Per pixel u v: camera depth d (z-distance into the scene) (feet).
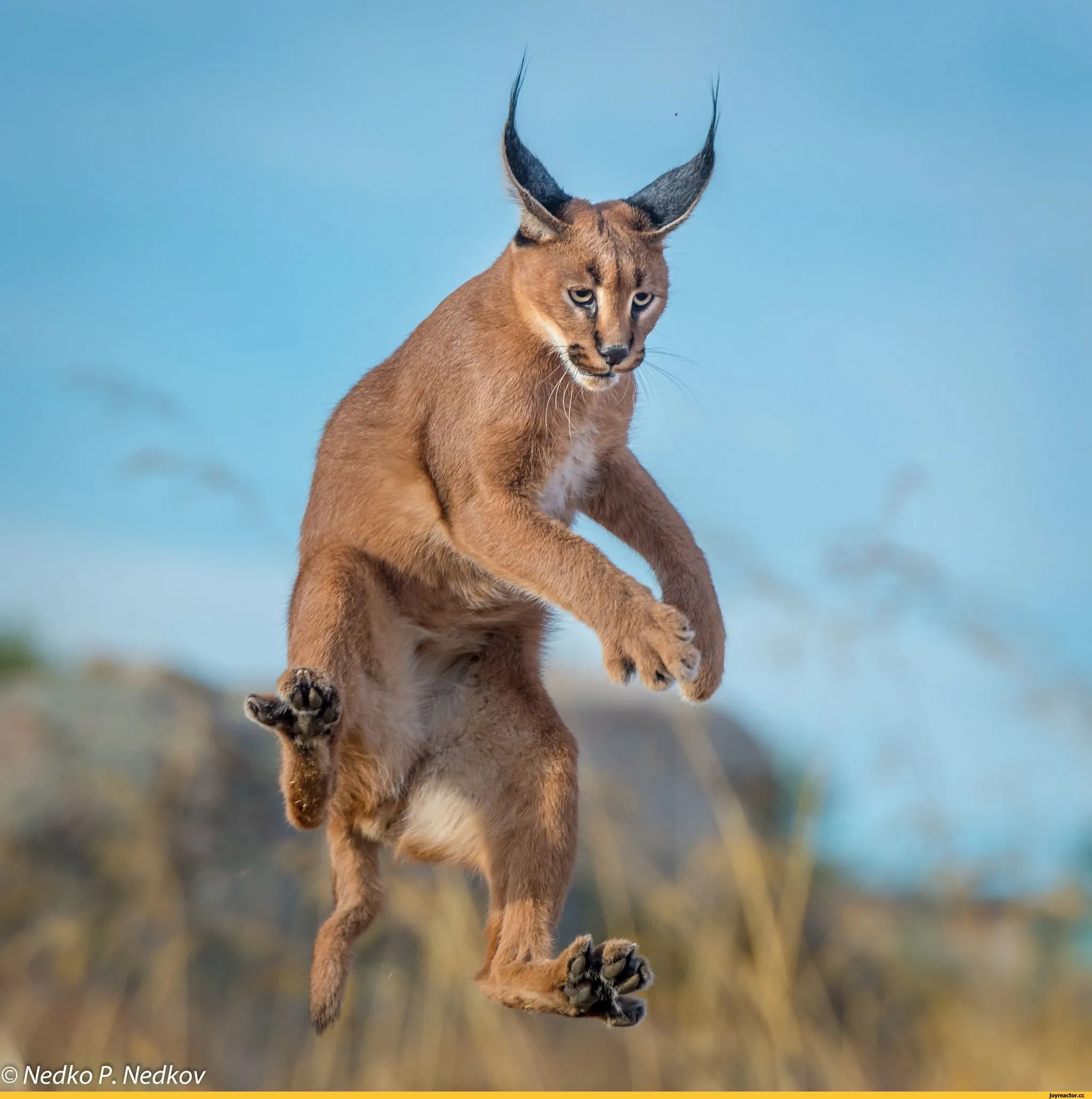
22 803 104.32
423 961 103.76
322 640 81.87
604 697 127.85
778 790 120.16
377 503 86.22
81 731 110.63
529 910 80.89
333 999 80.23
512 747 84.17
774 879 110.42
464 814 84.02
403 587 86.33
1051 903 106.63
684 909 107.04
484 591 86.12
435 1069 98.48
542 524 81.66
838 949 109.29
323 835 108.78
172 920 100.99
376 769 83.10
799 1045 100.53
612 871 108.78
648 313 87.40
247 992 100.01
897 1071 103.35
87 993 96.89
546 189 87.25
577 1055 101.60
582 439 86.28
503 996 77.56
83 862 102.63
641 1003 75.31
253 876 105.70
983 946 108.99
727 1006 102.58
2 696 115.14
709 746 119.55
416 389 86.84
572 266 84.23
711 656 86.07
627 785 117.19
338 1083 97.35
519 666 86.99
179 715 114.01
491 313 86.17
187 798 107.65
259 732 115.44
